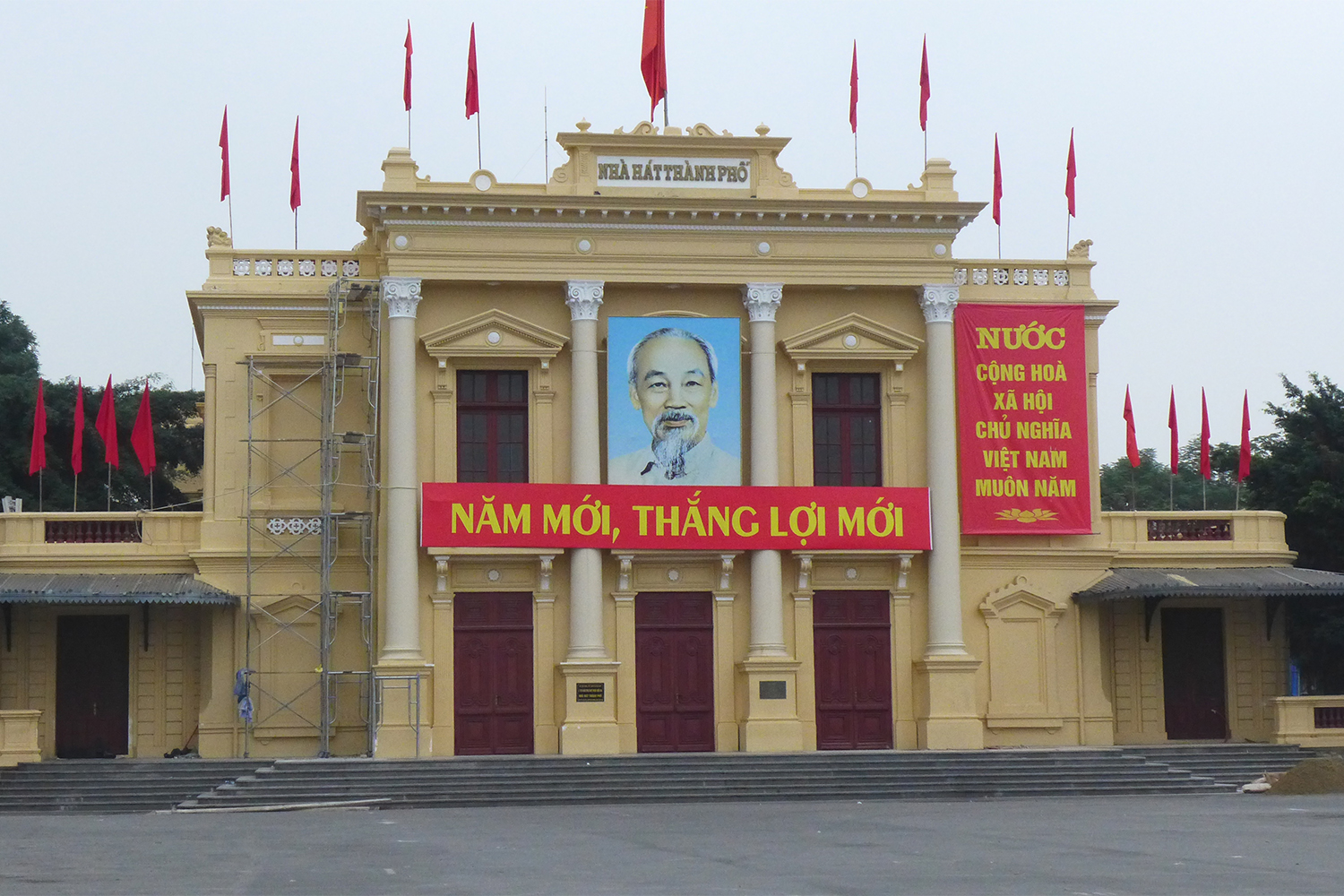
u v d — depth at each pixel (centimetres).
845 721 4400
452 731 4234
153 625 4378
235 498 4397
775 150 4450
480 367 4375
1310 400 5394
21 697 4319
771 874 2234
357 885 2136
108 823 3272
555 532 4272
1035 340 4566
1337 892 1991
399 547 4203
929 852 2511
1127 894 1977
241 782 3731
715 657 4350
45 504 6338
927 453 4472
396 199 4253
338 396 4438
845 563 4441
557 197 4297
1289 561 4775
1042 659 4516
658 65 4531
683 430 4350
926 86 4631
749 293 4391
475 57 4503
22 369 6700
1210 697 4719
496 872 2286
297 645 4359
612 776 3853
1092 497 4581
